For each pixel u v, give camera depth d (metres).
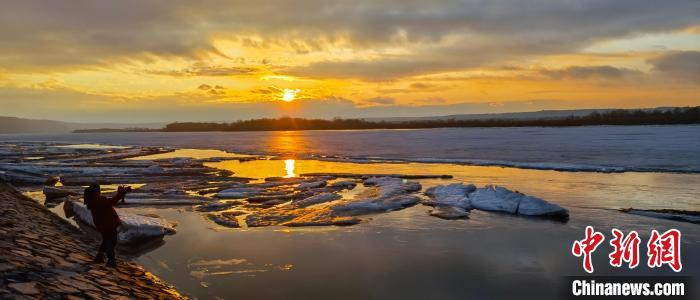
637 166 36.38
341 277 9.91
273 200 20.91
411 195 21.28
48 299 6.31
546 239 13.34
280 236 13.72
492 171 35.25
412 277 9.92
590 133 109.69
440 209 18.00
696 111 180.75
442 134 138.12
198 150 75.25
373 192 21.97
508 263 11.02
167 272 10.20
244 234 14.02
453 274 10.16
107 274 8.49
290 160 50.41
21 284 6.61
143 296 7.79
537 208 17.02
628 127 155.25
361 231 14.36
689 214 16.89
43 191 24.73
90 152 64.50
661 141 68.94
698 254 11.88
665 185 25.61
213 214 17.25
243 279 9.76
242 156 57.09
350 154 58.88
